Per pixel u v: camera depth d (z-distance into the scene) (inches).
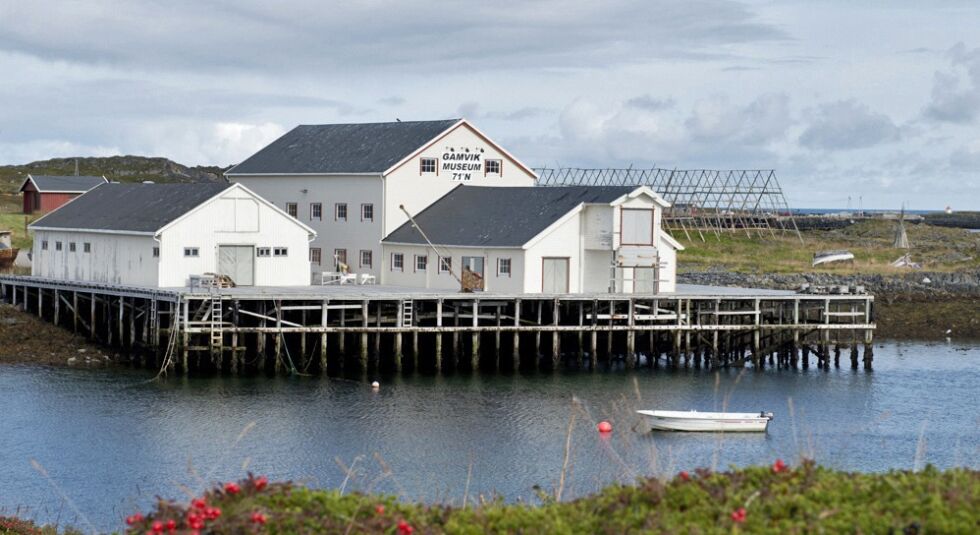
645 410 1889.8
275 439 1708.9
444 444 1690.5
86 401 1956.2
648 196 2573.8
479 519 725.3
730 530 677.3
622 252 2556.6
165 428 1769.2
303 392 2071.9
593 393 2129.7
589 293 2524.6
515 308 2388.0
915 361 2689.5
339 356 2288.4
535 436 1745.8
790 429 1827.0
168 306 2377.0
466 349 2541.8
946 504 687.1
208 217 2481.5
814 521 675.4
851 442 1733.5
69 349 2405.3
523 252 2536.9
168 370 2215.8
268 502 719.7
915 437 1786.4
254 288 2461.9
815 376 2427.4
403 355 2477.9
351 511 720.3
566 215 2566.4
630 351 2436.0
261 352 2237.9
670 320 2561.5
